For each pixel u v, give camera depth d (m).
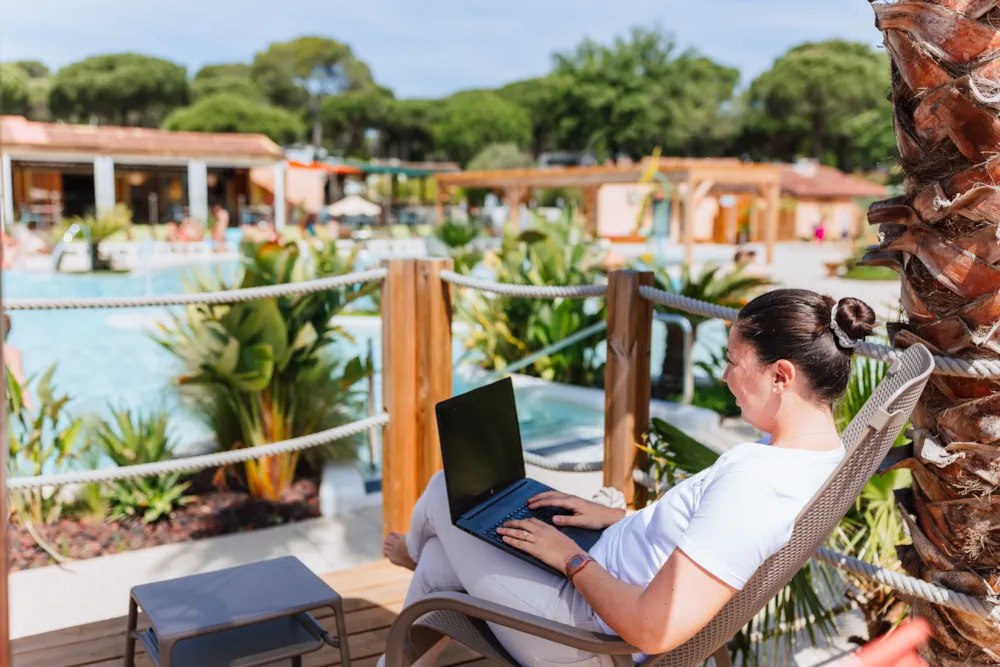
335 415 5.49
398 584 3.27
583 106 69.94
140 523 4.78
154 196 36.12
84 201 37.09
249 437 5.18
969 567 2.03
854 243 22.77
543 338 8.12
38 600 3.70
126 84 82.25
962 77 1.77
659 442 3.00
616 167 24.03
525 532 1.89
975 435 1.94
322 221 37.00
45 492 4.73
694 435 6.30
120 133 29.09
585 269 8.65
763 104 76.38
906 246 1.98
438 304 3.56
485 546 1.95
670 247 34.34
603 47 70.25
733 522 1.56
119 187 37.28
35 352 11.57
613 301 3.00
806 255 33.16
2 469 1.07
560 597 1.83
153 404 8.27
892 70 2.01
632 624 1.60
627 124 68.88
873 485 2.75
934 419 2.02
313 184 40.47
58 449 4.89
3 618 1.08
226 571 2.44
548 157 71.94
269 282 5.34
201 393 5.35
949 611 2.11
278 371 5.19
